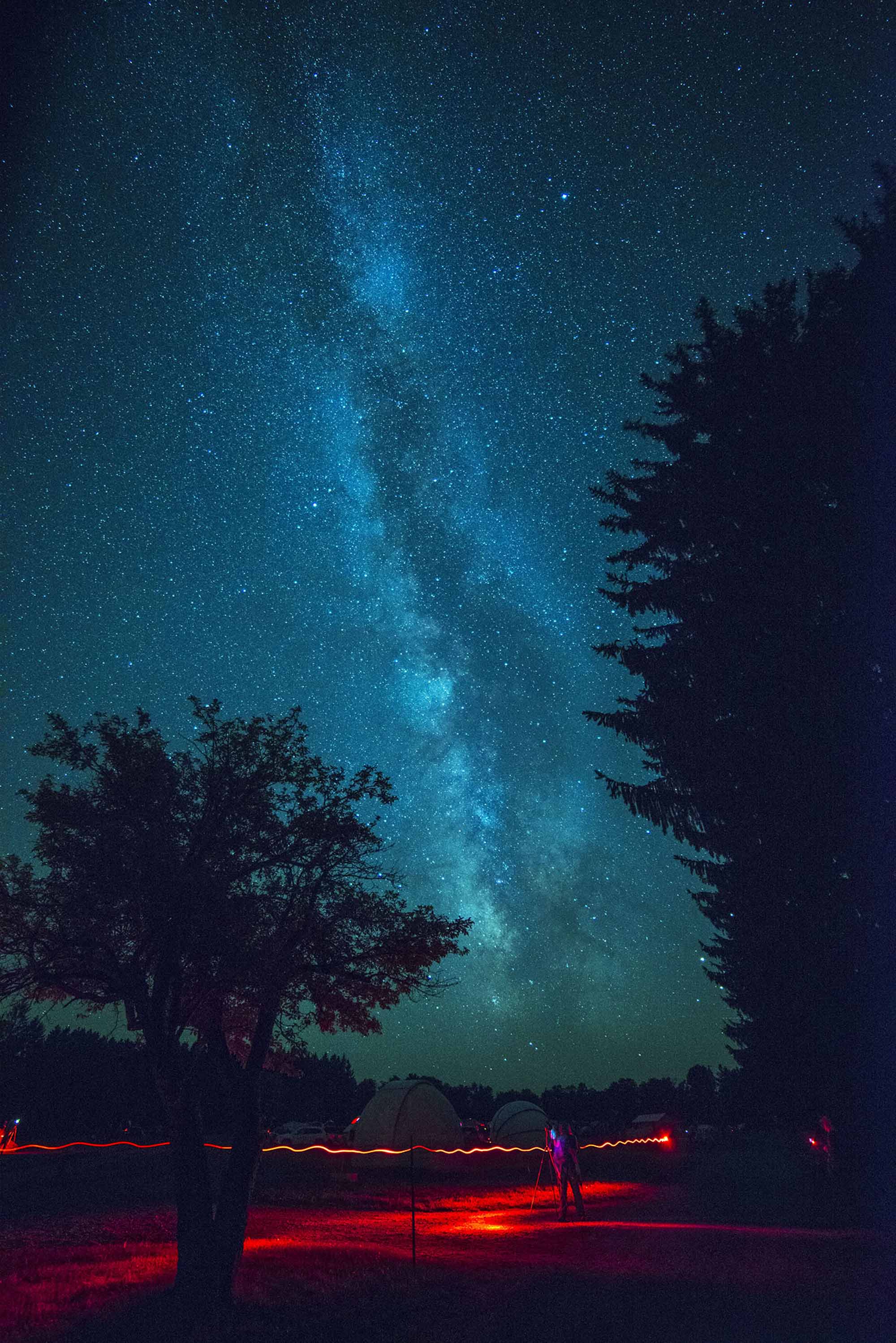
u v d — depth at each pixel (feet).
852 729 55.52
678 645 65.57
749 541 62.08
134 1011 34.86
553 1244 45.83
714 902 72.23
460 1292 32.73
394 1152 119.85
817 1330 24.56
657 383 70.90
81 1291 31.91
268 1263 38.78
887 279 58.85
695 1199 71.87
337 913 36.81
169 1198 70.13
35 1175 86.48
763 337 67.15
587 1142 184.03
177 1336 26.22
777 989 56.54
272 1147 137.39
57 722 37.45
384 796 39.04
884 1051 53.16
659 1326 25.75
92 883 34.88
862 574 57.06
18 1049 38.50
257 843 37.58
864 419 58.23
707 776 60.70
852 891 55.06
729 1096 73.51
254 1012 39.19
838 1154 54.54
